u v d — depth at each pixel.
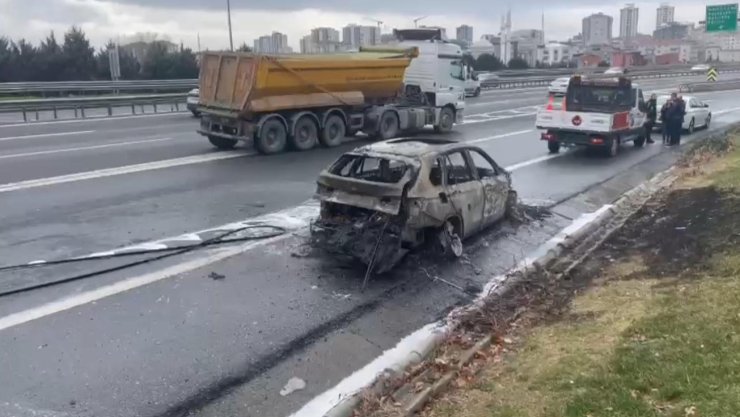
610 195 13.70
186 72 42.59
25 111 25.45
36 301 7.20
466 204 9.30
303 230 10.10
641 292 7.23
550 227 10.88
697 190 12.55
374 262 8.20
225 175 14.47
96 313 6.95
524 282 8.16
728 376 4.73
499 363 5.82
